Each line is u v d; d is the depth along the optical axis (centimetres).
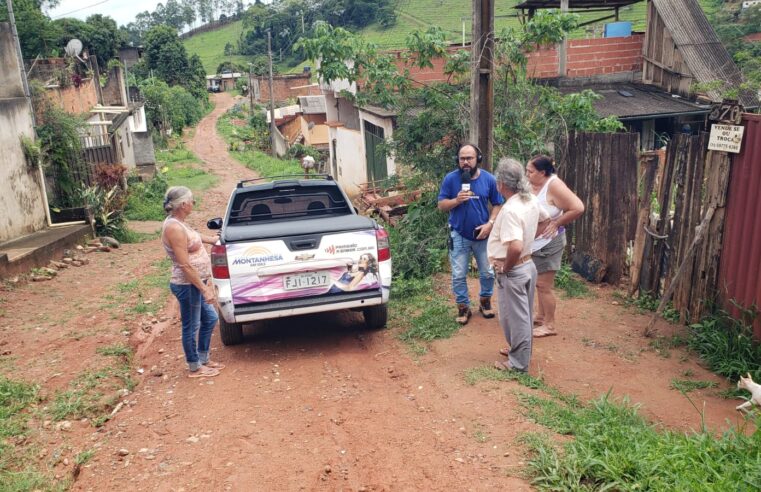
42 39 3039
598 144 782
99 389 557
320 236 602
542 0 1659
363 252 611
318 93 5675
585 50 1589
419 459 402
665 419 449
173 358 643
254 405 507
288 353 634
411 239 918
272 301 593
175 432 467
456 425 441
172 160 3941
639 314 674
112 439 463
